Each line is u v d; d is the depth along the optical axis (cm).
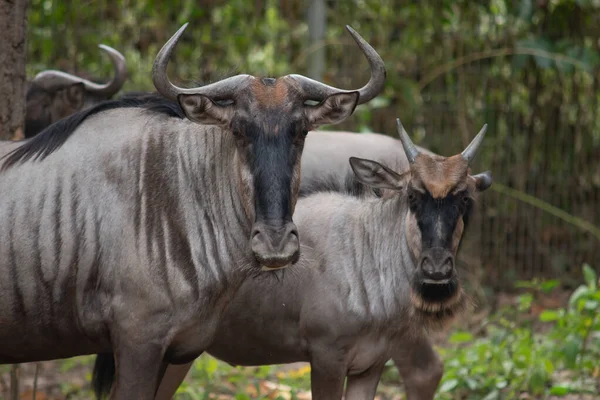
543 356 2411
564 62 3306
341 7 3388
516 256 3450
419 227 1817
